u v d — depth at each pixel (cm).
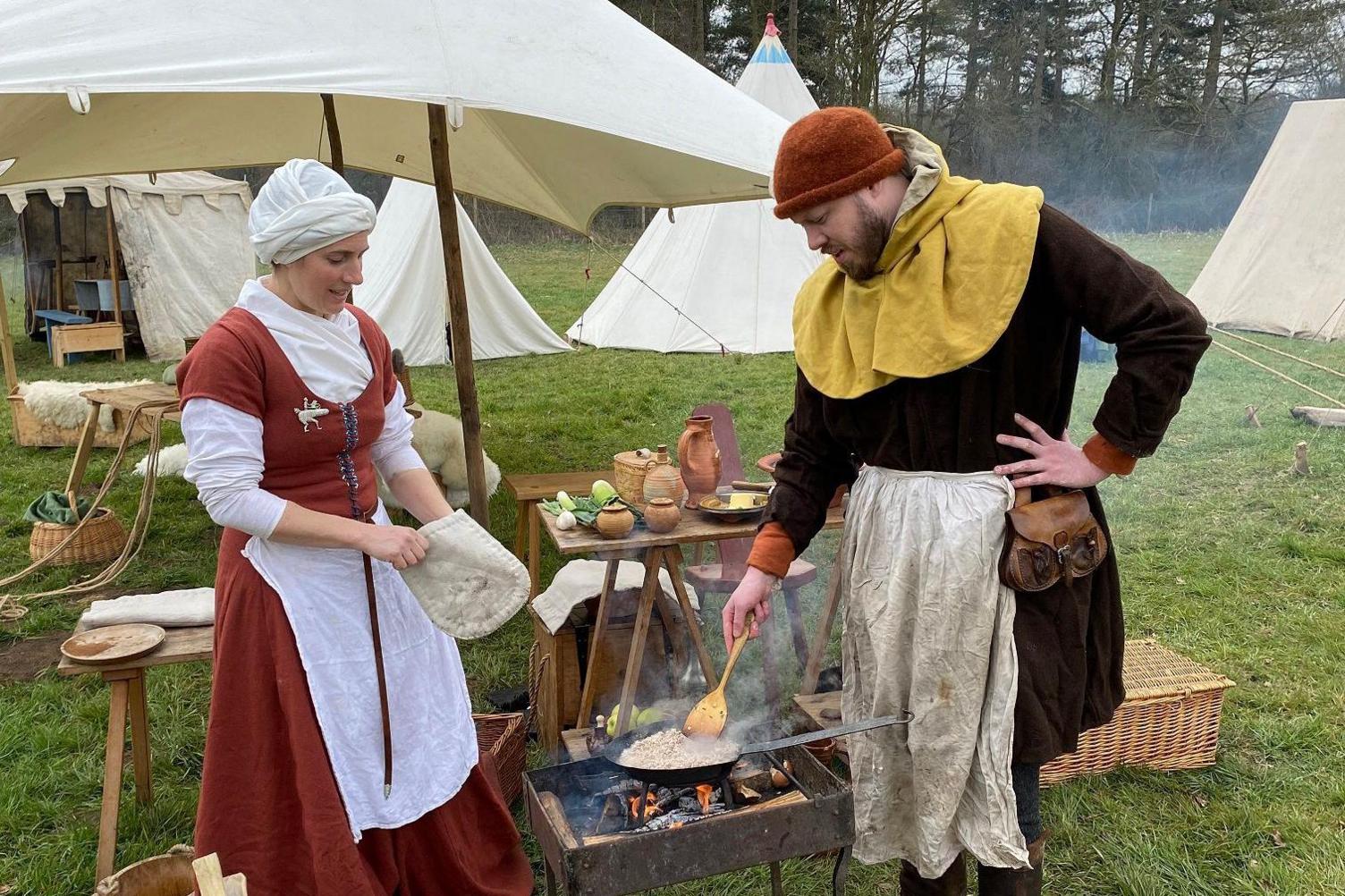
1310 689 335
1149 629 387
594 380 912
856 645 189
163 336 1070
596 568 326
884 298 167
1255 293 1078
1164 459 634
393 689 202
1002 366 165
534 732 312
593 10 411
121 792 274
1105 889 242
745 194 497
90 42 296
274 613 191
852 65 2319
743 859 170
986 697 174
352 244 186
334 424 195
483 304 1034
